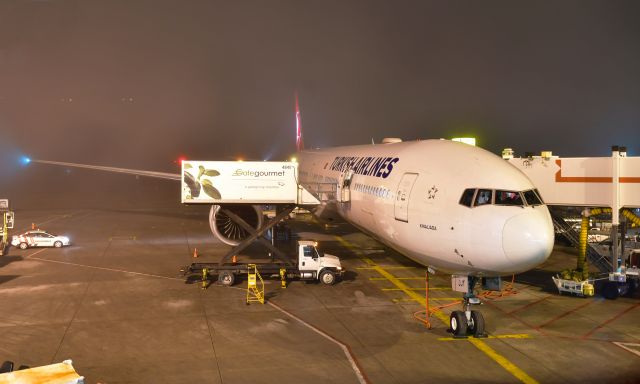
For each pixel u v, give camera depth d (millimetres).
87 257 27078
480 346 15125
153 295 20094
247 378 12828
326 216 28391
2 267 24672
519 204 14242
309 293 20609
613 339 15750
